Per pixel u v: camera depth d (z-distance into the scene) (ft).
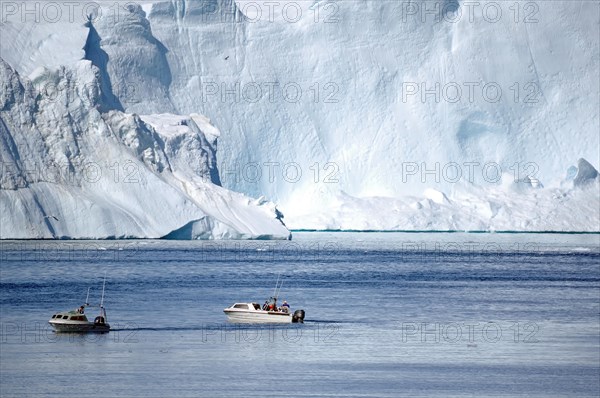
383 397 651.25
